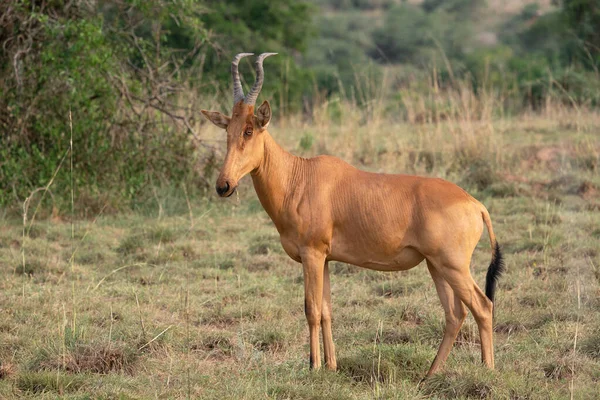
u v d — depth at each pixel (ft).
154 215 136.87
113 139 139.64
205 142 156.76
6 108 134.51
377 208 69.62
